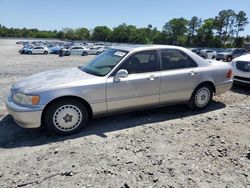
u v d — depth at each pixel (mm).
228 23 105125
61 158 3510
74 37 151750
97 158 3514
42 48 37906
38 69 13664
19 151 3719
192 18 115812
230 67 5898
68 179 3020
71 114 4242
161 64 4945
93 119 5031
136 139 4137
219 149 3803
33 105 3932
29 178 3029
